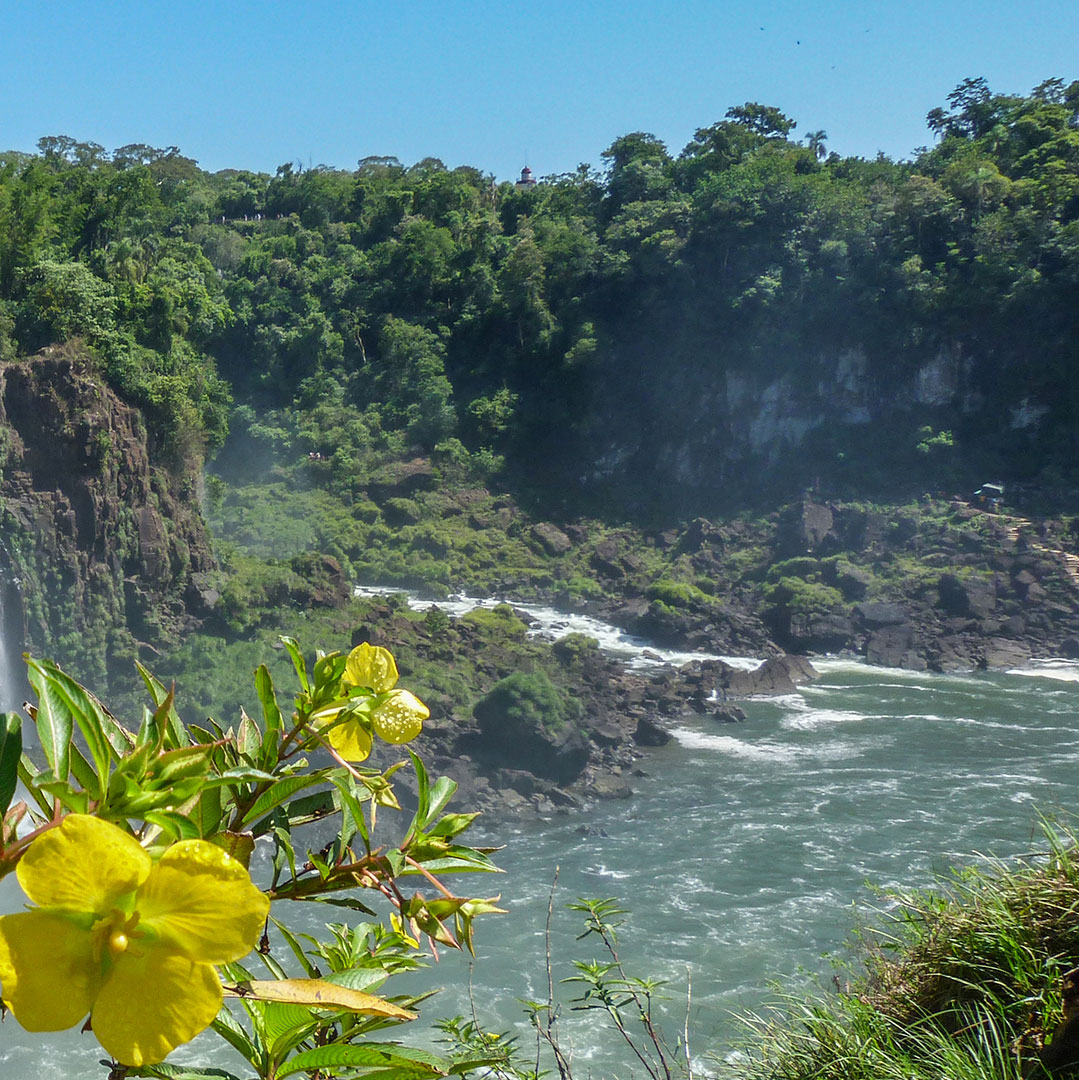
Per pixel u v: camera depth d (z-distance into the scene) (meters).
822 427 82.06
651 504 81.75
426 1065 1.50
